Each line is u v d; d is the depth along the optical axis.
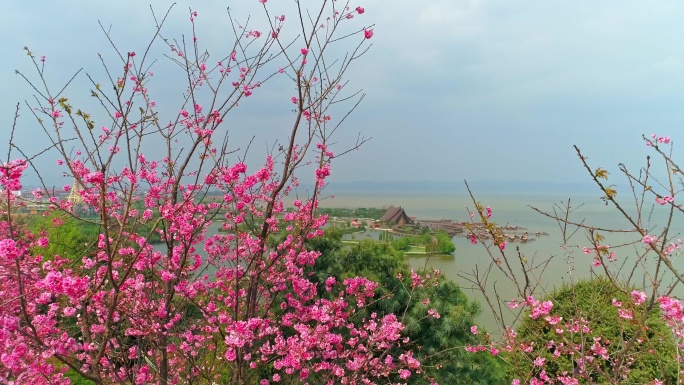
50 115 3.53
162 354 4.14
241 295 4.88
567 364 5.17
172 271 4.15
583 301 5.83
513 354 4.50
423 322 6.85
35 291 3.48
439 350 6.77
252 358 5.11
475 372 6.80
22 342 3.07
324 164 4.57
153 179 4.39
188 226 3.95
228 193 4.16
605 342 4.63
